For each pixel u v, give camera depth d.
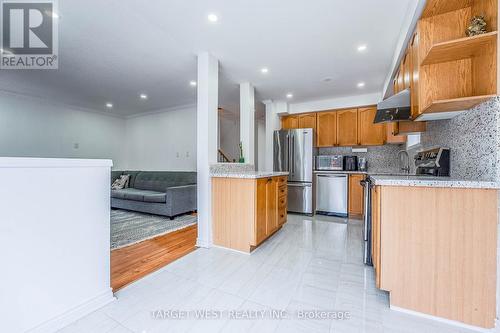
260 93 4.10
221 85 3.69
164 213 3.89
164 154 5.50
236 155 6.76
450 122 1.88
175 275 1.89
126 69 3.14
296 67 3.01
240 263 2.12
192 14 1.95
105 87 3.90
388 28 2.13
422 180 1.38
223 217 2.52
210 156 2.62
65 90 4.05
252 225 2.35
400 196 1.41
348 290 1.67
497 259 1.23
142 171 5.29
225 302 1.52
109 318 1.34
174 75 3.36
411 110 2.00
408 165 3.56
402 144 4.13
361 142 4.27
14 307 1.09
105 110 5.55
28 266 1.14
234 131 6.75
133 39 2.37
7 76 3.41
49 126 4.69
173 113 5.37
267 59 2.78
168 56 2.74
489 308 1.24
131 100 4.71
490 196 1.24
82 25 2.13
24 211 1.13
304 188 4.32
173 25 2.11
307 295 1.60
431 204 1.34
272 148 4.58
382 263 1.46
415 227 1.38
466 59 1.57
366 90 3.92
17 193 1.11
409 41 2.05
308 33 2.23
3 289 1.06
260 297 1.58
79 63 2.96
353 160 4.38
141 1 1.79
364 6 1.83
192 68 3.11
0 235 1.05
